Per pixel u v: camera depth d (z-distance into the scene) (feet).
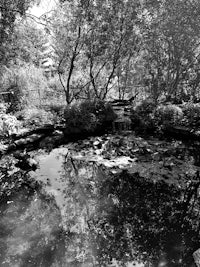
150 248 9.04
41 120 22.44
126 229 10.20
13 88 27.22
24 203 12.32
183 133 20.76
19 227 10.37
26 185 14.20
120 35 32.19
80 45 29.86
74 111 22.86
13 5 20.95
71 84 38.93
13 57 27.50
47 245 9.31
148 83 40.91
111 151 18.81
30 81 30.22
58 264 8.39
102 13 28.94
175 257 8.50
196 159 16.57
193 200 12.12
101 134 23.89
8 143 18.21
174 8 30.27
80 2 26.68
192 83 37.29
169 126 21.70
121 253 8.85
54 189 13.80
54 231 10.14
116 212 11.43
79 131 22.53
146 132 22.98
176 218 10.80
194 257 8.19
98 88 41.11
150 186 13.47
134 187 13.52
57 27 27.43
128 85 46.03
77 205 12.15
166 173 14.65
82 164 16.97
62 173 15.85
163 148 18.80
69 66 33.50
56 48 30.07
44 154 18.80
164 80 38.24
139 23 31.83
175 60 34.45
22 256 8.72
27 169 16.17
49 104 26.99
